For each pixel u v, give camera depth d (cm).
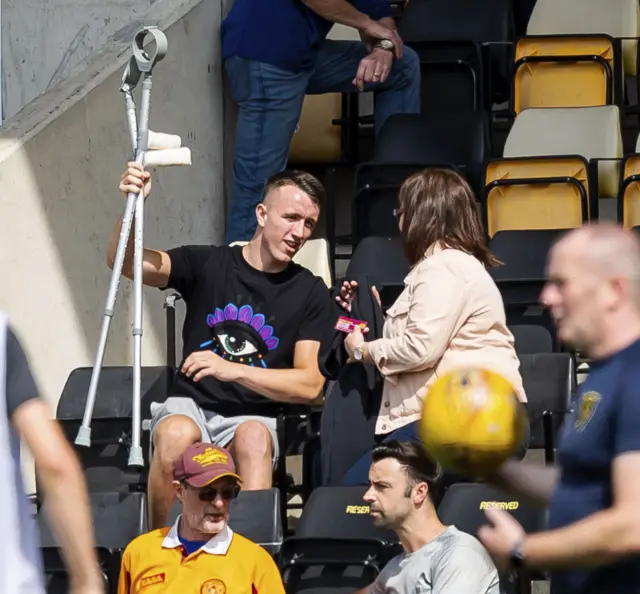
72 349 2361
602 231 1124
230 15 2833
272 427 1961
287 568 1773
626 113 3316
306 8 2827
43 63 2956
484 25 3522
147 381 2109
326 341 1970
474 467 1114
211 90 2825
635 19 3497
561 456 1136
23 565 1035
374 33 2919
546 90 3256
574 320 1119
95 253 2408
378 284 2364
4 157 2259
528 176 2794
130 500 1875
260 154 2820
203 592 1631
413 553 1574
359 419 1912
